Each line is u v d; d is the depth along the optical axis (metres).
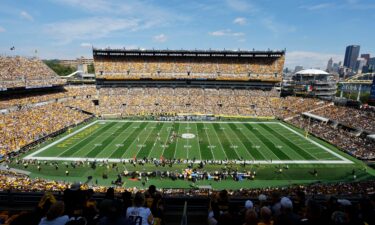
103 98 86.25
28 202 10.66
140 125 67.38
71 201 7.00
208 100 87.44
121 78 90.25
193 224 9.19
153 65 94.38
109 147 48.56
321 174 37.50
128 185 32.84
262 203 8.30
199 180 34.72
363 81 112.25
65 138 54.53
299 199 8.84
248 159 43.22
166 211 9.83
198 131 61.81
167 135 57.53
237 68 94.75
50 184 26.64
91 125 66.88
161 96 88.69
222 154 45.53
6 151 42.88
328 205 7.30
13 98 61.81
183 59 96.44
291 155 45.53
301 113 74.94
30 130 53.25
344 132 56.38
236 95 90.31
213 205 7.62
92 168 38.47
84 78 116.69
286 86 109.31
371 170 39.09
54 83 73.75
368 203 6.25
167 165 39.88
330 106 72.38
